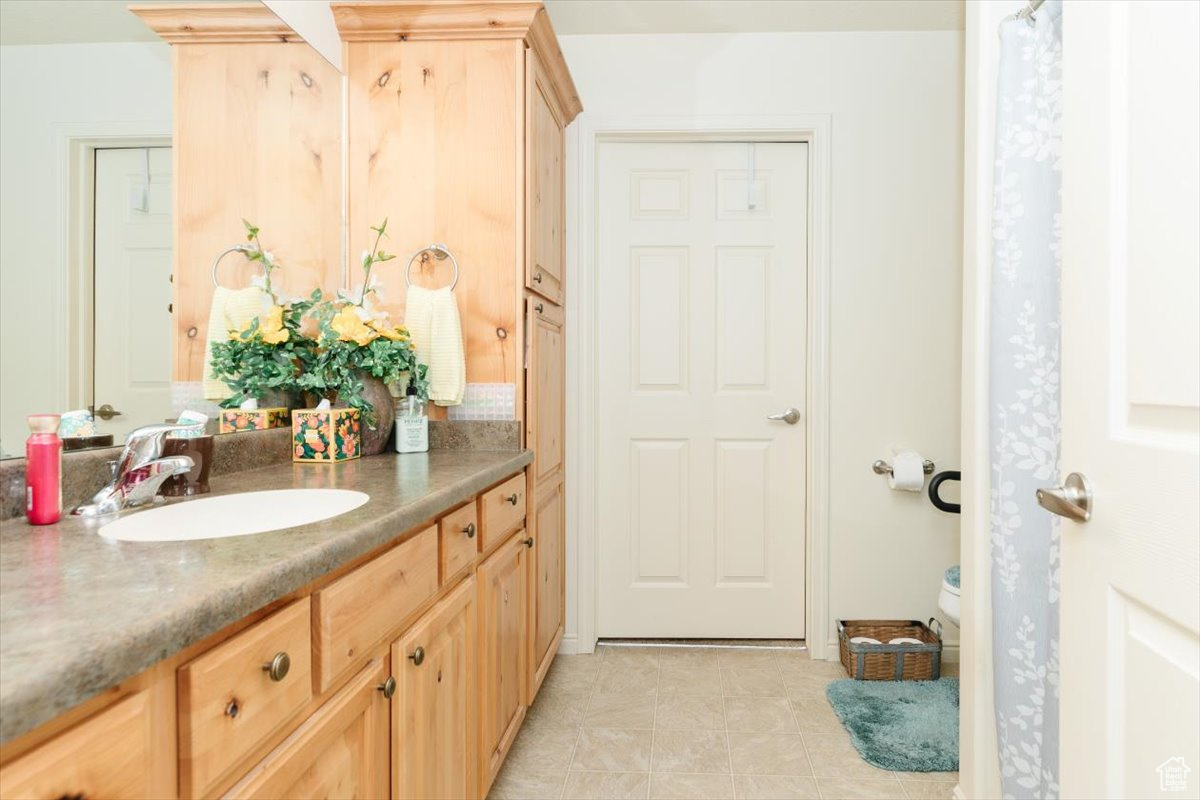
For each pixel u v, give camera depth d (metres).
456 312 1.81
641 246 2.57
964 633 1.53
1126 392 0.80
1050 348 1.24
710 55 2.43
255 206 1.53
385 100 1.88
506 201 1.85
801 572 2.57
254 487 1.17
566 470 2.47
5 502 0.88
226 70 1.44
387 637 0.98
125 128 1.16
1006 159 1.29
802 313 2.55
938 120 2.41
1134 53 0.78
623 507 2.60
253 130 1.52
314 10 1.74
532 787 1.67
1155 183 0.74
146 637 0.49
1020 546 1.26
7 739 0.39
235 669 0.62
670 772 1.74
